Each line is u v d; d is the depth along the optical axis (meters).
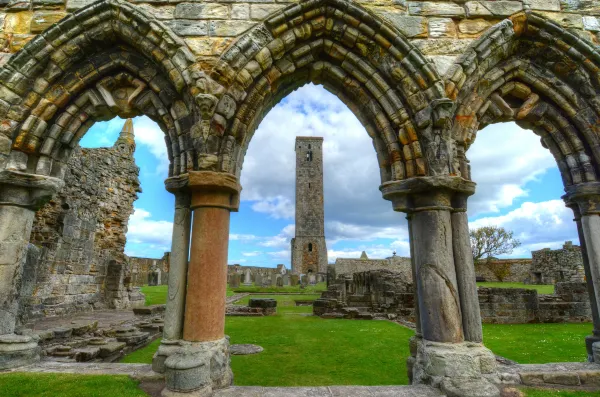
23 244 5.66
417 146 5.62
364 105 6.17
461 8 6.38
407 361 5.60
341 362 6.78
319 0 5.89
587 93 6.24
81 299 13.67
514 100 6.60
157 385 4.61
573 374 5.00
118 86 6.18
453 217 5.56
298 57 6.05
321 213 47.91
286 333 9.92
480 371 4.82
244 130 5.69
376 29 5.95
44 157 5.86
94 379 4.68
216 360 4.74
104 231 15.38
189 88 5.58
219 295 5.10
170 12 6.10
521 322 12.95
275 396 4.41
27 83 5.85
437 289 5.15
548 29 6.22
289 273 43.09
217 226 5.24
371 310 15.31
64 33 5.87
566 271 27.58
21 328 5.99
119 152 16.52
